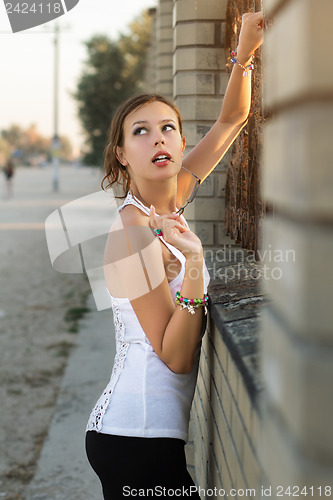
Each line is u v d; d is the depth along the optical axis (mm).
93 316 7441
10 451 4152
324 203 842
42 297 8609
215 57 3258
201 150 2422
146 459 1802
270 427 1072
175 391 1876
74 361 5781
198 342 1970
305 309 860
